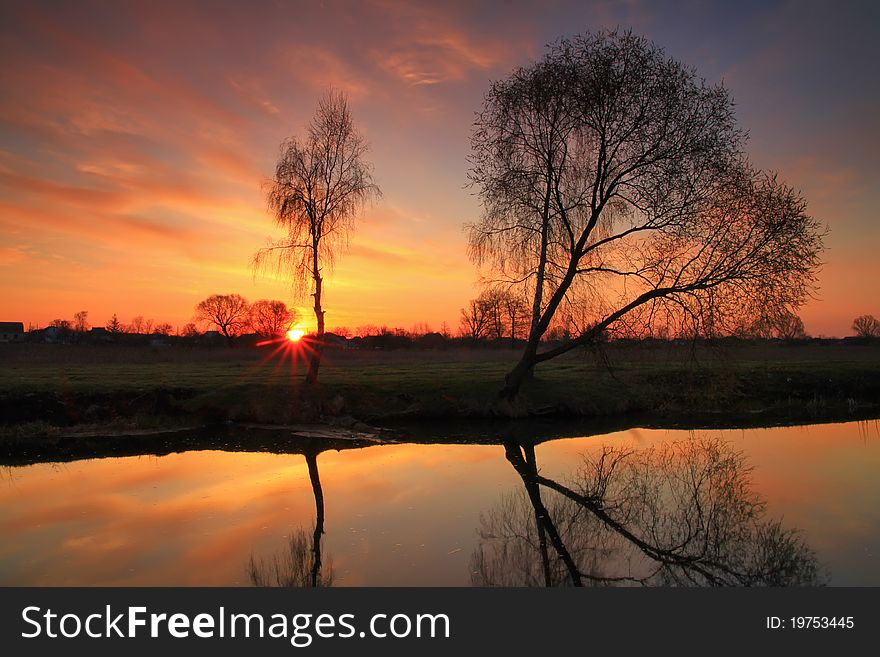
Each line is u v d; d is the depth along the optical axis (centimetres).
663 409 2916
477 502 1439
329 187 2684
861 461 1881
